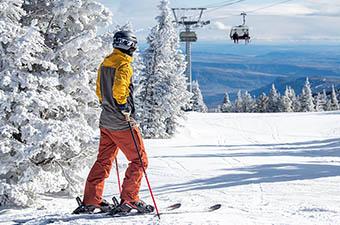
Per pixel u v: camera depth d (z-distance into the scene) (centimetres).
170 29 3750
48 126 1029
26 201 1007
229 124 4838
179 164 1922
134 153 542
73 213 560
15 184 1049
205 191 1034
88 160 1179
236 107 11212
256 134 4191
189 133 4072
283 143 3297
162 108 3672
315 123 4834
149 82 3700
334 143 3002
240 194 970
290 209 652
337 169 1534
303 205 735
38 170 1060
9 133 1031
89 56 1170
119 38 533
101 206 567
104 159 566
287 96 9712
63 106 1102
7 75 1038
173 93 3738
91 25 1202
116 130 539
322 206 716
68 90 1141
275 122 4972
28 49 1040
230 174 1520
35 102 1067
